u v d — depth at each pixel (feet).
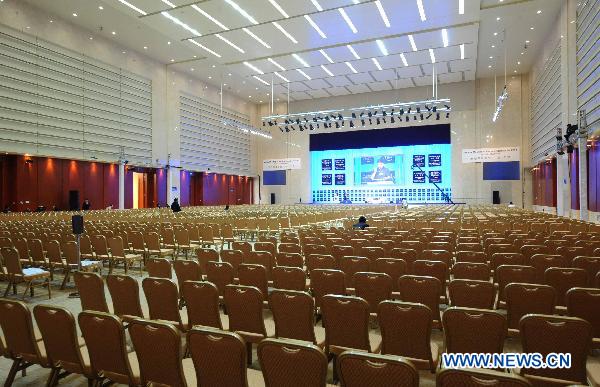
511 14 63.46
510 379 5.21
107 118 75.77
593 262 15.75
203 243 34.76
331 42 70.95
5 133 59.36
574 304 10.64
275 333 11.30
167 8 56.90
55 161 68.80
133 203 92.48
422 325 9.30
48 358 9.84
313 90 108.88
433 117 105.50
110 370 9.12
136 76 82.58
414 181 111.04
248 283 15.40
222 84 104.73
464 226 36.01
